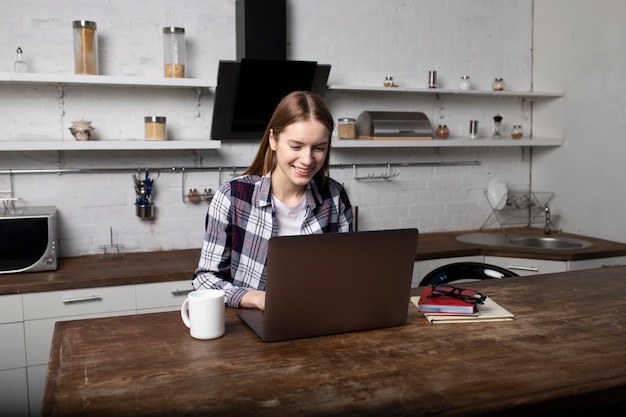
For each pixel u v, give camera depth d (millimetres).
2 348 2648
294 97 1715
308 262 1469
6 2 3062
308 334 1548
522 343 1528
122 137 3354
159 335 1579
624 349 1488
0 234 2779
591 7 3820
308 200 1935
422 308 1751
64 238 3291
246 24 3264
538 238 3969
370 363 1380
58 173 3254
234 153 3602
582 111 3947
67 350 1463
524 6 4285
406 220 4066
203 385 1254
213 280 1812
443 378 1295
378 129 3607
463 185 4223
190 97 3461
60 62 3180
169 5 3357
